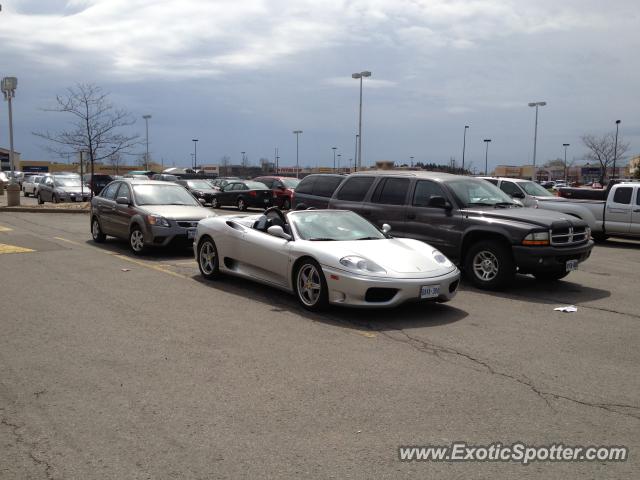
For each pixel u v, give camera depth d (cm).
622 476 329
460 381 473
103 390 440
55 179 2638
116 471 322
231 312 695
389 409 413
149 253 1177
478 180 1012
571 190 1830
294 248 726
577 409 421
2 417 391
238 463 333
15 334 585
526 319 692
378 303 652
